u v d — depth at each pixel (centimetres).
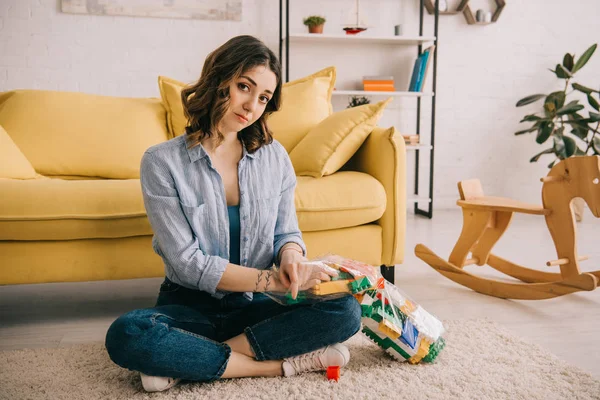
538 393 128
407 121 418
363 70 408
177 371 123
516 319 185
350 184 196
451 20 412
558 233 207
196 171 130
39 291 220
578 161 197
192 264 125
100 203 172
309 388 129
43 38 358
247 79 120
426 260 236
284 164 145
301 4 394
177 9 373
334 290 126
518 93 428
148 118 234
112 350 120
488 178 434
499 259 239
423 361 145
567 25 427
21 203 166
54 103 227
